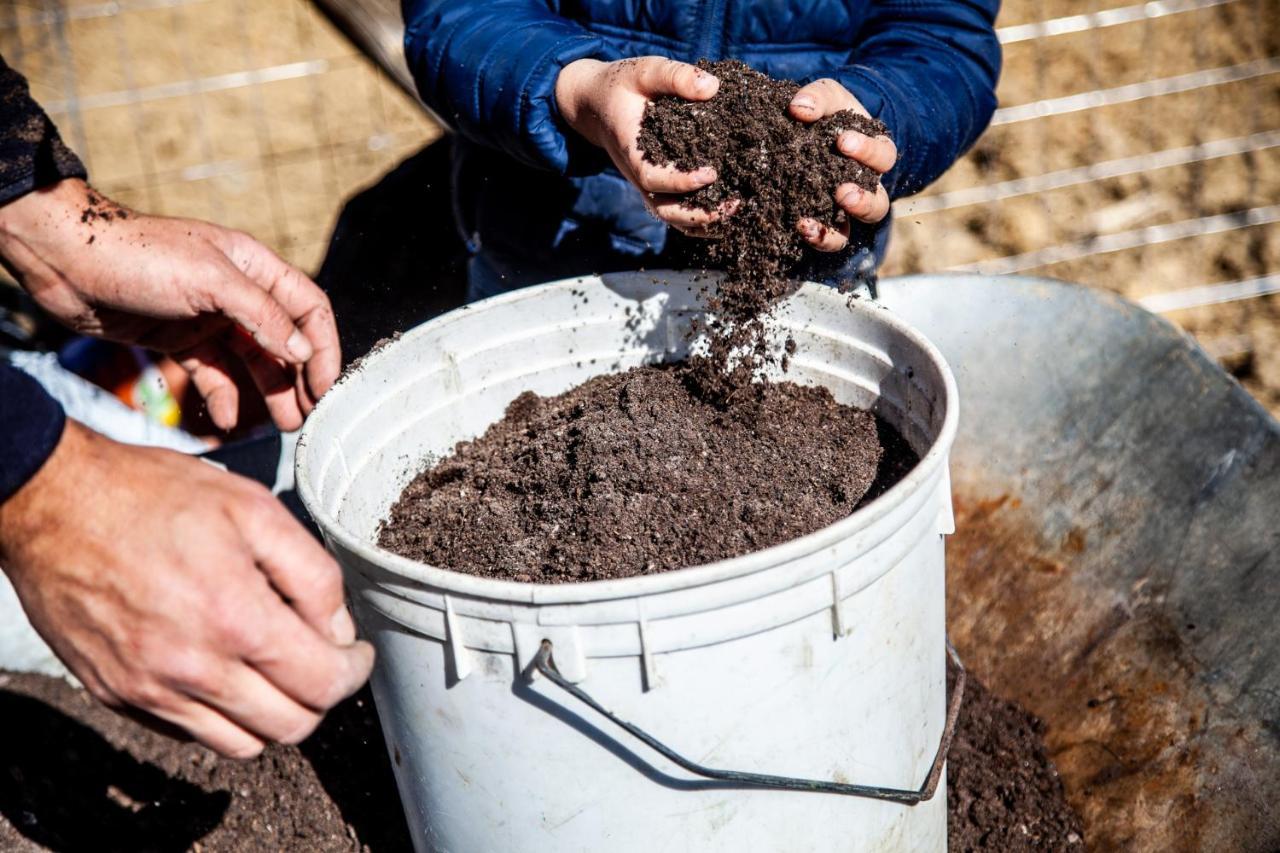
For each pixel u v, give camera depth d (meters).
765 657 0.90
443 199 2.15
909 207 2.72
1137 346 1.47
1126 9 2.93
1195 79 2.84
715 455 1.17
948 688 1.48
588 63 1.23
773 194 1.10
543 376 1.36
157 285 1.21
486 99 1.30
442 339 1.26
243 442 1.54
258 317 1.22
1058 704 1.44
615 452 1.14
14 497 0.73
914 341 1.14
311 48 3.19
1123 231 2.63
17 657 1.63
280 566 0.78
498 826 1.03
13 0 3.24
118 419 1.66
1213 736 1.26
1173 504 1.39
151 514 0.74
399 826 1.38
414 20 1.42
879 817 1.07
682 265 1.50
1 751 1.49
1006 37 2.94
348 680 0.79
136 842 1.39
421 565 0.88
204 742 0.81
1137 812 1.30
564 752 0.94
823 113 1.11
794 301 1.25
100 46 3.17
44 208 1.20
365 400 1.18
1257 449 1.33
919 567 0.99
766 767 0.96
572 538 1.06
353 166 2.88
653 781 0.94
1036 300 1.54
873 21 1.55
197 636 0.73
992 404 1.57
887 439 1.20
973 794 1.39
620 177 1.48
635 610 0.84
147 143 2.93
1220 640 1.29
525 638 0.87
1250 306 2.47
